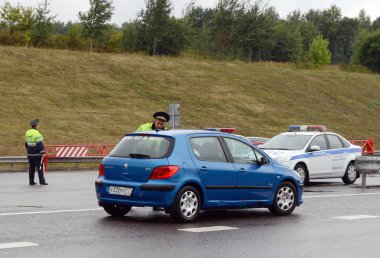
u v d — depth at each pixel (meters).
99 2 68.50
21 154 38.03
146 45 71.94
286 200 14.72
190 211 13.03
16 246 10.03
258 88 63.41
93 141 43.38
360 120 62.44
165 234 11.52
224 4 82.06
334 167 24.50
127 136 13.54
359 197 19.03
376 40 111.62
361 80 75.19
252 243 10.81
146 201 12.69
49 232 11.46
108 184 13.19
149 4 72.50
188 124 51.03
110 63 60.22
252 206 14.19
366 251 10.25
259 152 14.56
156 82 58.78
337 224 13.23
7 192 19.45
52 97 50.44
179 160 12.92
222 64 68.75
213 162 13.48
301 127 29.69
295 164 23.11
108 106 51.44
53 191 19.89
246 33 80.75
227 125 52.78
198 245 10.49
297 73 71.25
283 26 109.44
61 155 33.44
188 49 76.62
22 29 65.56
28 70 54.19
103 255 9.46
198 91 59.06
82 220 13.05
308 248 10.45
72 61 58.28
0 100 47.38
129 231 11.77
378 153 45.66
